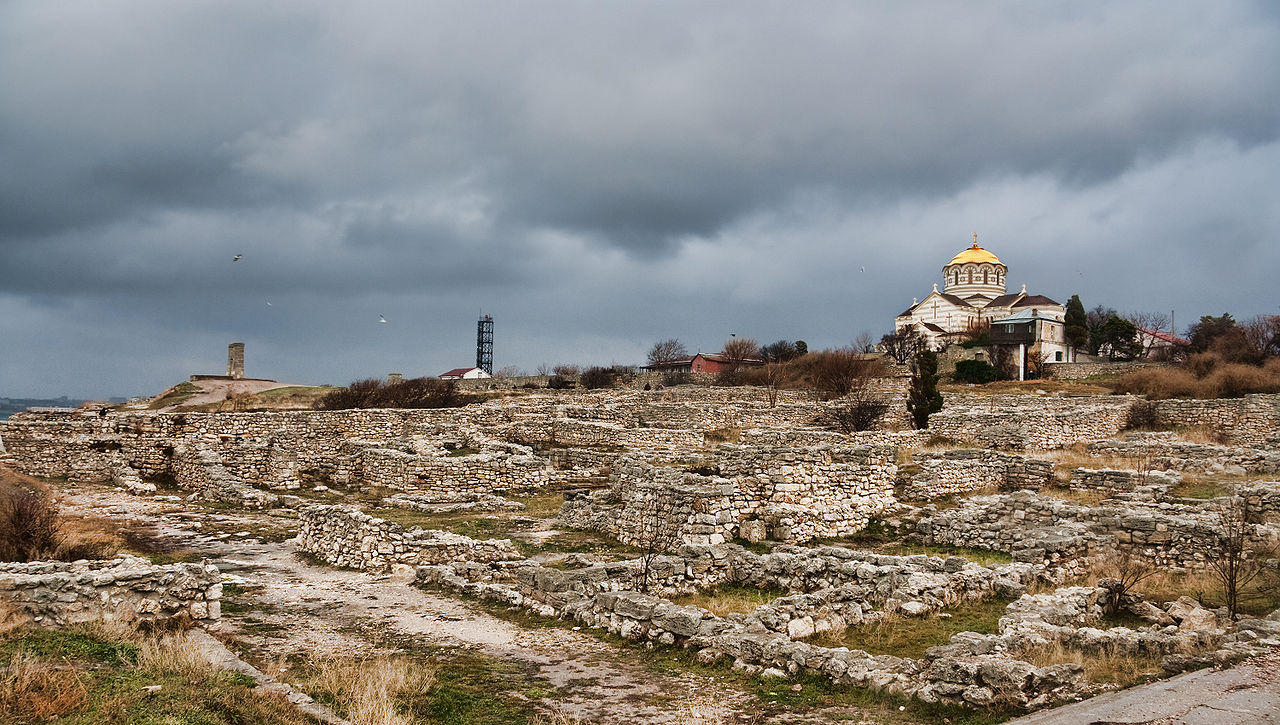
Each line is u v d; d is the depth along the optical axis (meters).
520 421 47.47
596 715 12.27
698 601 19.19
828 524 25.92
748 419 54.97
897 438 45.34
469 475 35.75
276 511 31.34
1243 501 24.23
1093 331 121.38
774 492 25.62
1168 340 121.00
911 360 104.06
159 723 10.17
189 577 15.20
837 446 27.61
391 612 18.19
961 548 24.41
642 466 27.95
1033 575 20.08
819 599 17.14
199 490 35.38
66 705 10.36
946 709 12.19
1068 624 16.55
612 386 101.75
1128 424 54.62
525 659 15.02
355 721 11.26
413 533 22.83
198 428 41.84
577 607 17.53
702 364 131.62
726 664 14.50
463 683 13.59
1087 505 26.86
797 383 92.50
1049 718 11.38
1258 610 17.53
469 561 22.69
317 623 17.22
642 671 14.34
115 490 35.25
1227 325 103.19
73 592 14.09
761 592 19.80
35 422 40.12
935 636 16.08
